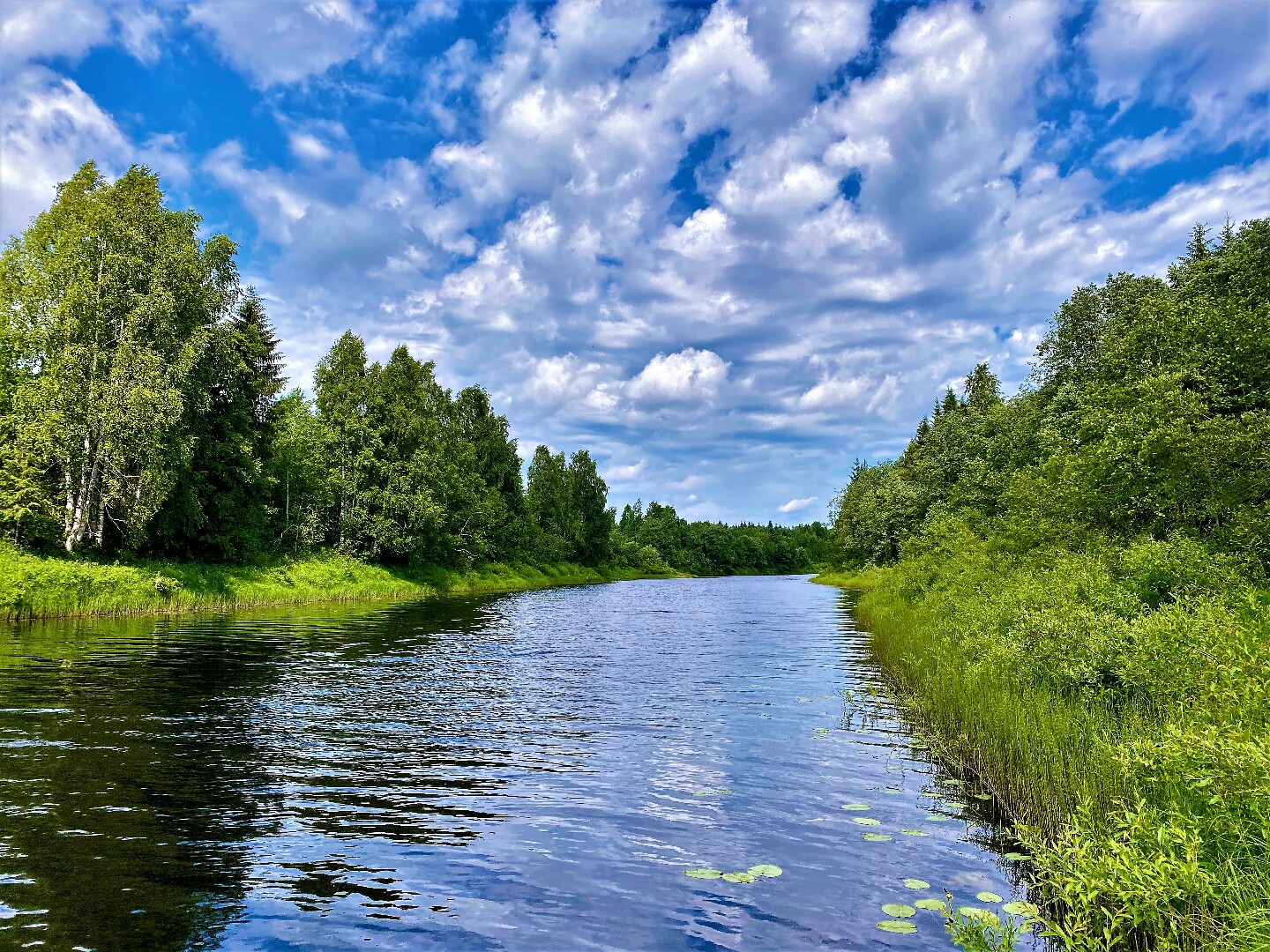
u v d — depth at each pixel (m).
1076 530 18.84
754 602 54.56
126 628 26.03
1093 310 33.28
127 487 33.06
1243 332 17.09
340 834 8.02
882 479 74.31
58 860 7.05
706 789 9.70
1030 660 12.54
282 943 5.66
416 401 67.94
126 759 10.46
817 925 6.00
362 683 17.34
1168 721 7.07
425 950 5.58
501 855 7.49
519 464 96.19
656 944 5.67
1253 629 7.96
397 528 58.38
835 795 9.46
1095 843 5.73
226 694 15.41
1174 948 4.76
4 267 34.06
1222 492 14.20
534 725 13.44
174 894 6.46
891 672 19.17
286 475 50.84
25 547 30.44
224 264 39.19
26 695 14.54
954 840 7.91
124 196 35.53
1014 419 37.97
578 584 100.75
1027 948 5.53
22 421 31.62
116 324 34.16
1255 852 5.22
